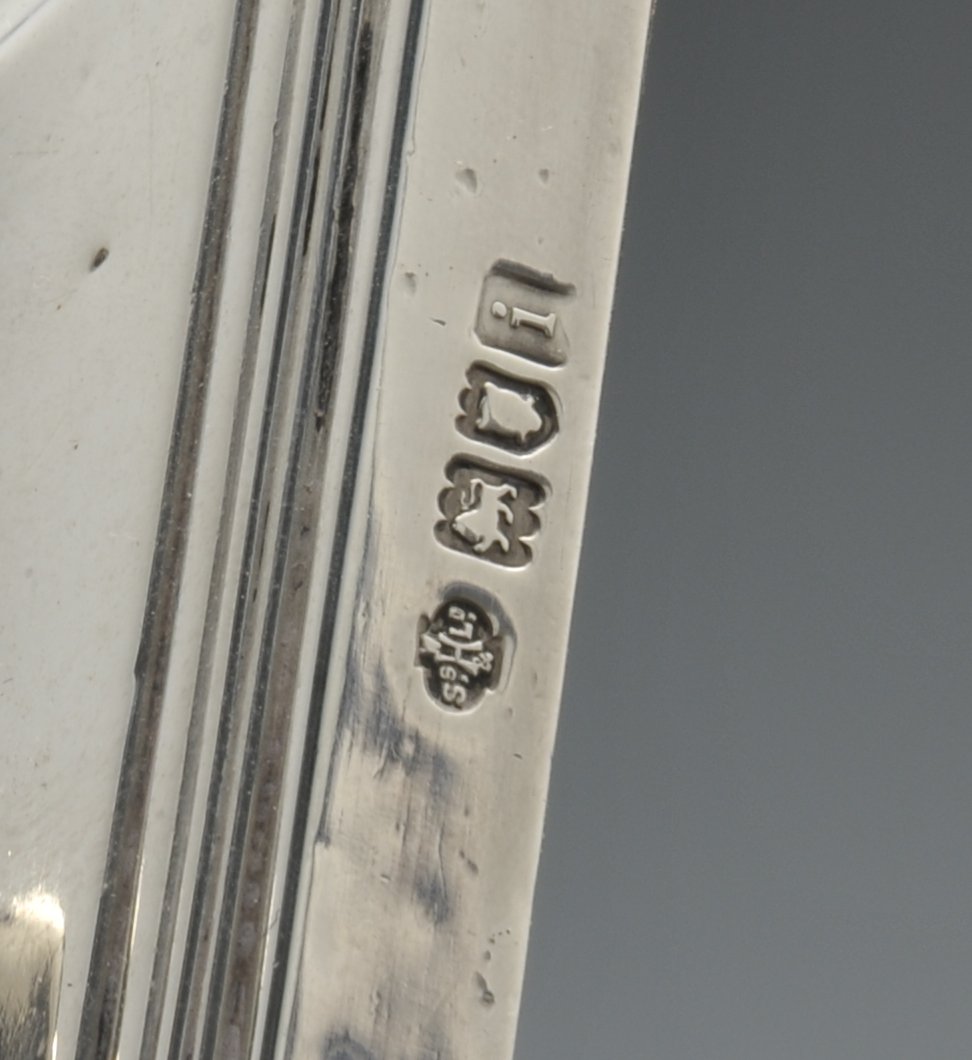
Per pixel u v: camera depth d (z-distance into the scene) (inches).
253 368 4.7
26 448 4.8
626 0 4.7
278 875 4.6
